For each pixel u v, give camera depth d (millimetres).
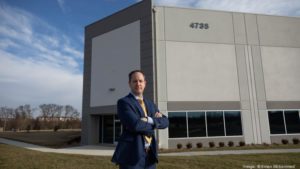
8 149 14148
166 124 2994
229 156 11766
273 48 20594
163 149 16641
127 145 2750
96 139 21625
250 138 18625
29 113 70062
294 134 19344
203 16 19688
